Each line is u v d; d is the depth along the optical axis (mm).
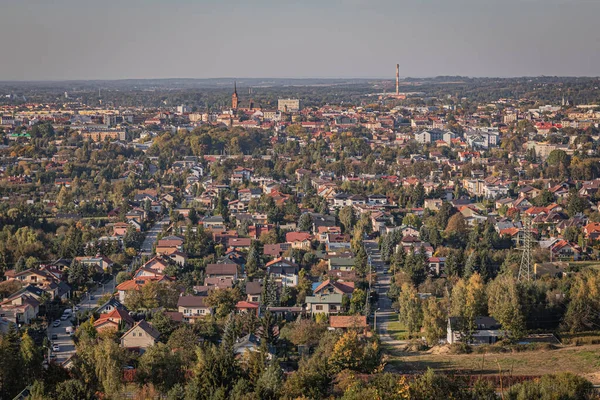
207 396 120875
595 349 153875
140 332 157625
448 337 165125
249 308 182750
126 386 130750
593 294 172625
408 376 131750
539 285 179500
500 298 168250
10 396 128250
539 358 149000
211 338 165625
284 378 130875
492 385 123062
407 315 173000
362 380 125188
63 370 132375
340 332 157250
